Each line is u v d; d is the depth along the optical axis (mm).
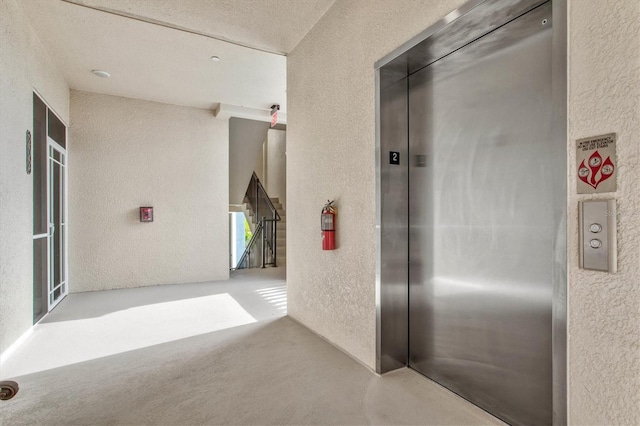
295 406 1980
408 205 2465
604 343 1234
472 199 2033
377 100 2338
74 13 3012
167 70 4250
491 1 1604
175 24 3184
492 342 1923
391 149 2379
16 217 2873
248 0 2807
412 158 2439
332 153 2877
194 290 5090
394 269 2406
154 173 5426
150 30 3289
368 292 2465
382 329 2355
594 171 1253
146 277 5383
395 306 2416
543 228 1681
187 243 5660
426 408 1963
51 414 1911
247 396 2090
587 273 1285
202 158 5766
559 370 1388
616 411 1200
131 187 5277
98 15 3041
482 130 1972
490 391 1930
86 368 2484
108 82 4664
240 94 5113
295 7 2895
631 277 1156
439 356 2246
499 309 1888
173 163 5559
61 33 3354
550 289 1653
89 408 1970
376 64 2342
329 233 2807
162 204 5480
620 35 1179
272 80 4574
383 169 2342
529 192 1740
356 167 2574
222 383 2250
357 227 2572
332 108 2871
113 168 5160
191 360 2611
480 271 1989
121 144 5211
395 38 2184
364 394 2107
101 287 5090
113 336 3148
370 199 2424
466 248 2072
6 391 1166
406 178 2459
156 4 2877
